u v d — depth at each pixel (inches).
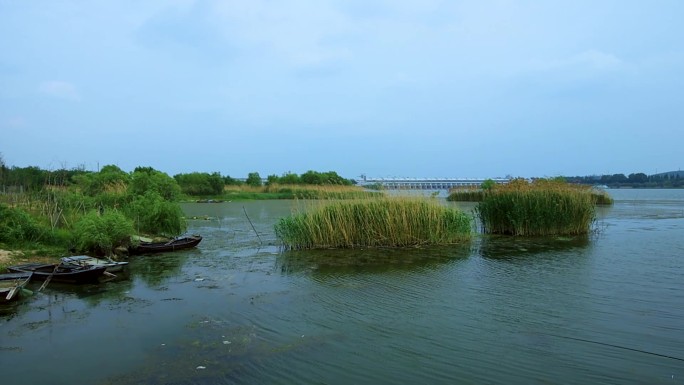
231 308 473.4
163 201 1027.9
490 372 317.7
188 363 338.3
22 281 520.4
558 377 309.0
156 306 481.7
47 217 840.3
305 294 525.3
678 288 529.3
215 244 912.9
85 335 397.1
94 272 580.4
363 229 854.5
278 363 336.5
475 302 484.7
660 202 2321.6
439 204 915.4
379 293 526.0
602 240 906.7
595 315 434.6
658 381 301.6
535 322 418.0
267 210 1866.4
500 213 999.6
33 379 314.5
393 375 315.0
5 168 1073.5
